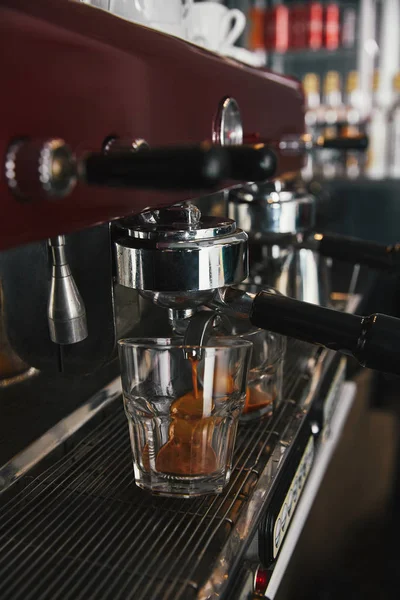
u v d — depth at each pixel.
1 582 0.39
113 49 0.36
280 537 0.50
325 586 1.10
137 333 0.58
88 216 0.34
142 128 0.39
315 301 0.81
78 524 0.44
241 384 0.48
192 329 0.47
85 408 0.60
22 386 0.60
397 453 1.40
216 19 0.80
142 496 0.48
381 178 2.05
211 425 0.46
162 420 0.46
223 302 0.49
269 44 2.66
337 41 2.66
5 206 0.28
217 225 0.47
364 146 0.81
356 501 1.30
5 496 0.48
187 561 0.40
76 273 0.50
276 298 0.47
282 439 0.56
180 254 0.45
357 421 1.28
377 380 1.57
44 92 0.29
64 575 0.39
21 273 0.51
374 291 1.59
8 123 0.27
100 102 0.34
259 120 0.64
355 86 2.67
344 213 2.06
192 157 0.25
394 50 2.67
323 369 0.73
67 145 0.30
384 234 2.04
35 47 0.29
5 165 0.27
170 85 0.43
